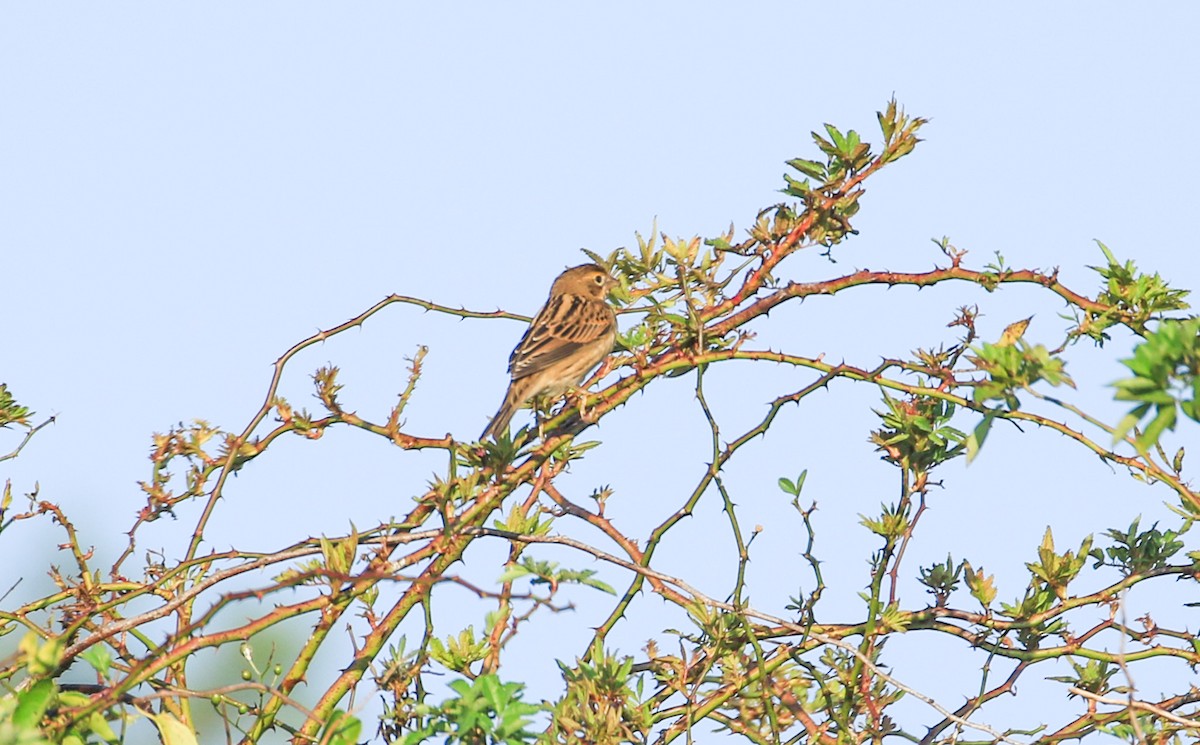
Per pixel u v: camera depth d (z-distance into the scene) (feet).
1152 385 24.66
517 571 28.40
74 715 27.94
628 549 35.68
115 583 36.06
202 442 37.04
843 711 34.45
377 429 37.58
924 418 36.60
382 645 33.19
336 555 32.73
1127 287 38.37
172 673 33.47
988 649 36.60
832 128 39.60
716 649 34.73
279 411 37.45
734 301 39.47
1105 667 36.14
